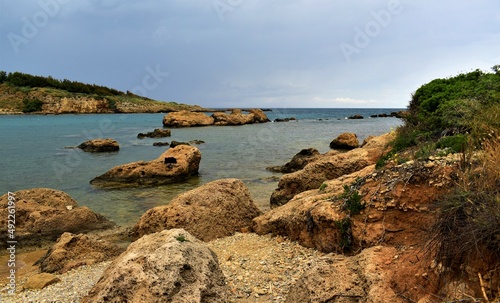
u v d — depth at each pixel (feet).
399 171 29.35
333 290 21.01
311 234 33.27
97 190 67.26
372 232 27.53
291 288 23.86
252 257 32.58
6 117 276.62
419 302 18.43
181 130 190.19
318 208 32.09
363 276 21.34
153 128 205.05
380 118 328.90
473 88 43.73
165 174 74.18
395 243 26.21
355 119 307.17
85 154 109.40
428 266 19.95
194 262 23.62
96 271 33.96
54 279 31.78
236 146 124.98
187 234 26.99
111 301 21.02
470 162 24.70
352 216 29.19
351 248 28.84
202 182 74.84
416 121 49.16
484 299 16.56
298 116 369.91
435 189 26.30
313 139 146.20
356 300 20.35
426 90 51.08
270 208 55.16
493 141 25.79
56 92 338.95
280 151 113.39
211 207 43.45
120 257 25.45
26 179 74.74
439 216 20.29
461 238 18.26
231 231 43.16
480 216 17.92
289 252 32.96
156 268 22.17
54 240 43.83
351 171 51.75
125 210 54.70
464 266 18.10
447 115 40.19
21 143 130.41
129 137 158.61
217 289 23.27
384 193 28.53
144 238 27.22
